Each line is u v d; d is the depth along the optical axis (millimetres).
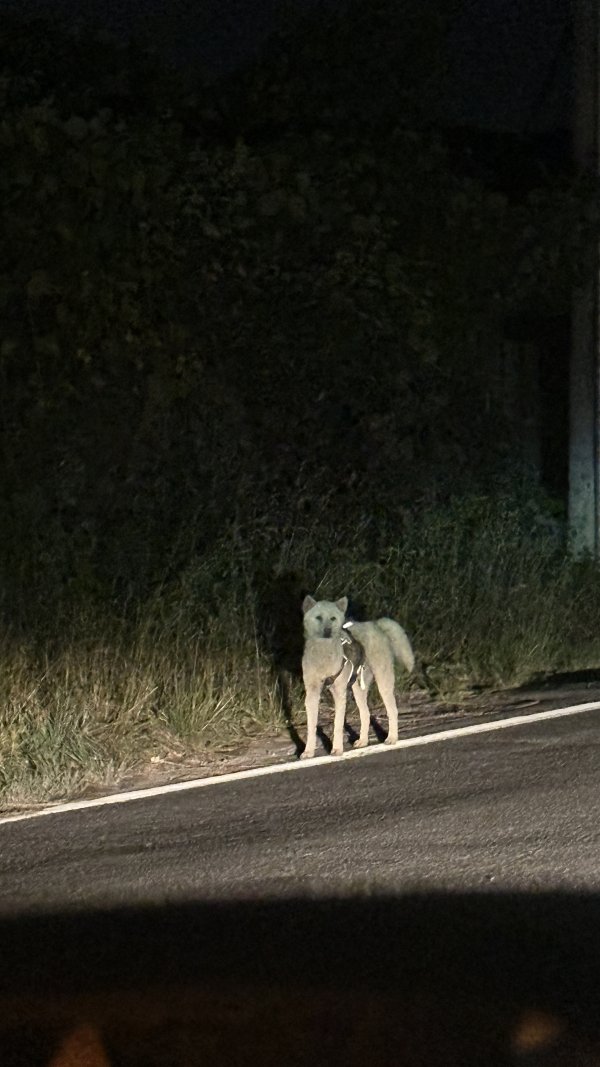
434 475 35938
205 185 31359
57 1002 13664
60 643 24906
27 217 29125
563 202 37469
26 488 28531
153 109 36125
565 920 15609
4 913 16266
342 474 34188
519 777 21766
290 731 26031
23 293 29266
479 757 23234
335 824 19500
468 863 17625
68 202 29391
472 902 16250
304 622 23719
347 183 34031
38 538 27391
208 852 18359
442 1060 12312
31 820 20281
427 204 35812
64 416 29438
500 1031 12867
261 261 32438
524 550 34156
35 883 17312
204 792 21594
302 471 33406
